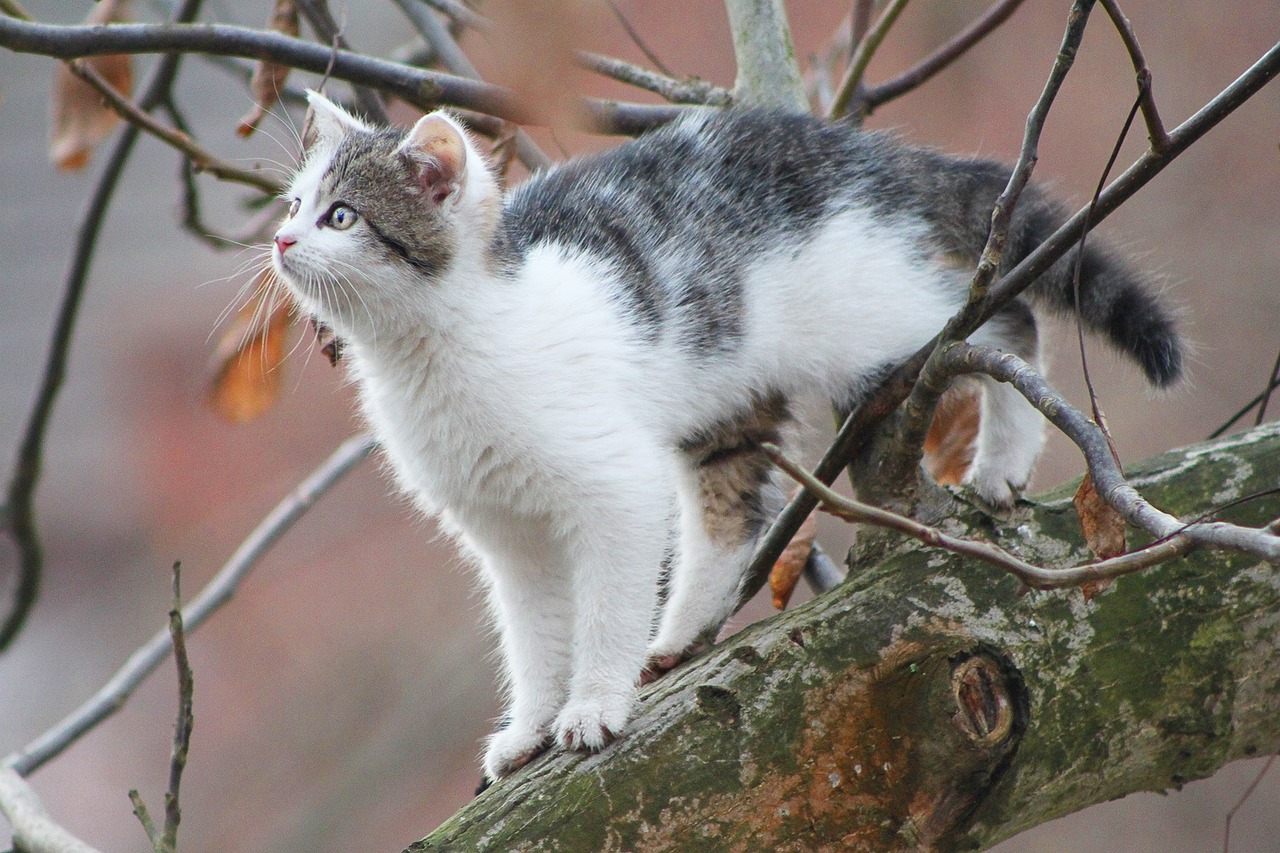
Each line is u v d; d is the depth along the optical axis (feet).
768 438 26.96
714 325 25.09
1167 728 20.10
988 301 19.20
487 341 23.22
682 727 19.45
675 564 27.22
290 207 24.43
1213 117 17.70
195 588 50.57
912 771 19.01
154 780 48.91
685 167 26.02
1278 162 46.26
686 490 26.91
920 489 21.13
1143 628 19.85
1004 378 18.15
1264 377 44.65
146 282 55.72
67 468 52.44
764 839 18.90
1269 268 45.65
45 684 50.49
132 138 31.12
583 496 23.08
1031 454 25.52
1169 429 44.24
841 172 26.22
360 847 46.06
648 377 24.38
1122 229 46.06
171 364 53.72
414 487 25.20
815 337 25.86
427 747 47.32
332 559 51.31
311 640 50.37
